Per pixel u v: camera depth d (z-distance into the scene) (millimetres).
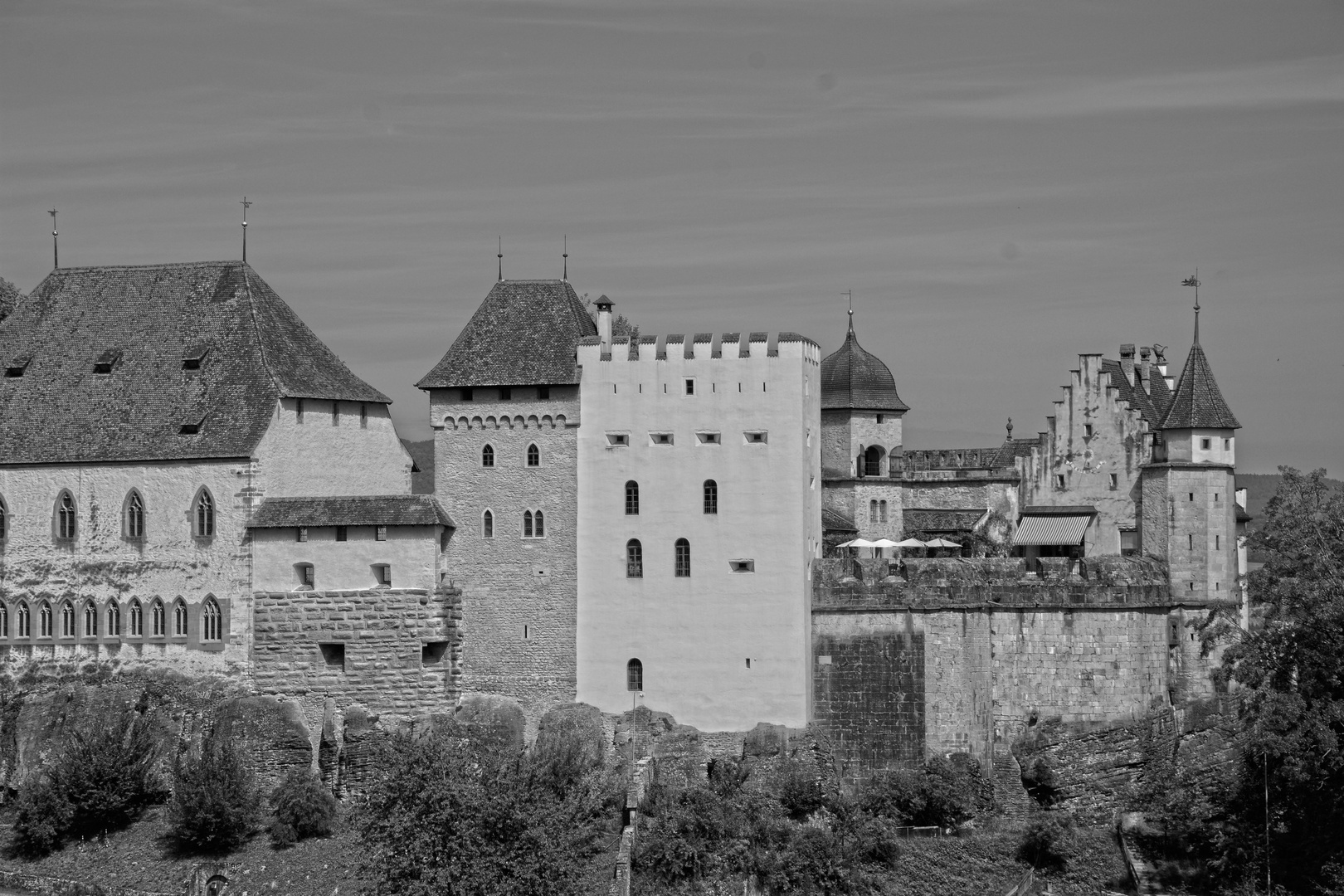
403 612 197625
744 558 198625
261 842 186125
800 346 198375
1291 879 181875
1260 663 180500
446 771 170375
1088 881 185750
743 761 194875
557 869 167500
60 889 182375
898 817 191500
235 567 199125
